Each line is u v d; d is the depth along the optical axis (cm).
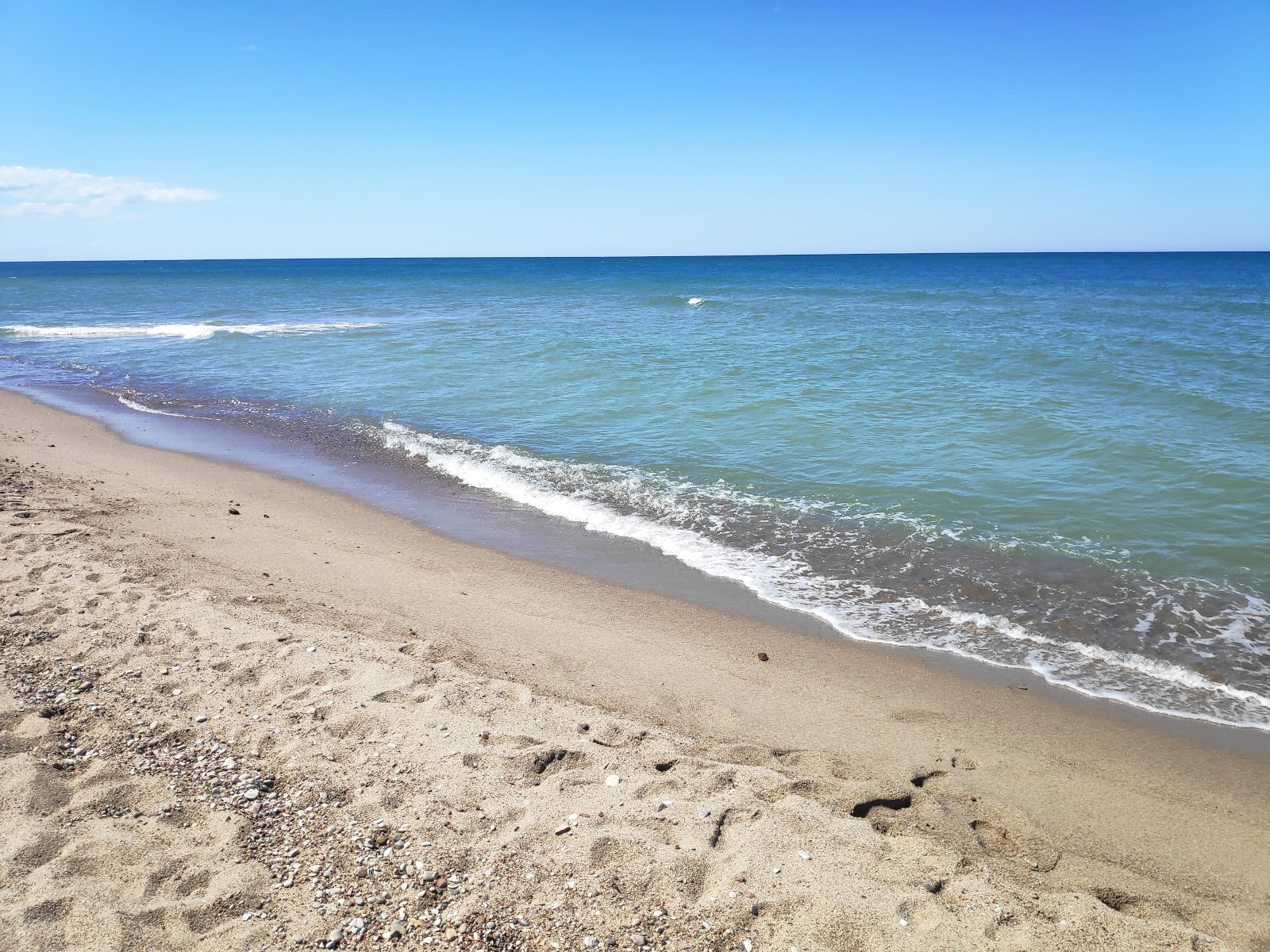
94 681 517
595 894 340
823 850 375
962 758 498
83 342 2739
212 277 9206
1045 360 1881
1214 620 682
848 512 956
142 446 1321
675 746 479
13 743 435
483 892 340
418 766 431
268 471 1182
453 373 1981
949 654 640
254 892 335
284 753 441
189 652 560
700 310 3722
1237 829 437
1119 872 399
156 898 327
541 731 480
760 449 1221
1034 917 338
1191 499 945
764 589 764
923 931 323
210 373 2091
